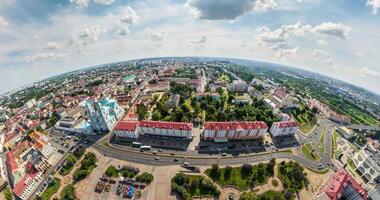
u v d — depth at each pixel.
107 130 171.50
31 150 147.62
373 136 187.62
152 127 155.88
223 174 121.81
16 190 113.00
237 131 149.25
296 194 112.12
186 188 111.94
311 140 163.88
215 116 186.25
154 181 118.81
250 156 139.25
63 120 188.25
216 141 152.00
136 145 151.50
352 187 108.50
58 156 146.75
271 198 108.12
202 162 132.62
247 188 113.81
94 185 117.94
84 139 163.62
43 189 118.75
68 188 113.25
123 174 123.25
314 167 133.50
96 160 137.62
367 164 129.75
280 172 124.88
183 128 151.50
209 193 110.12
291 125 158.75
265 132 154.62
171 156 138.75
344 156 147.12
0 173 129.75
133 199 108.44
